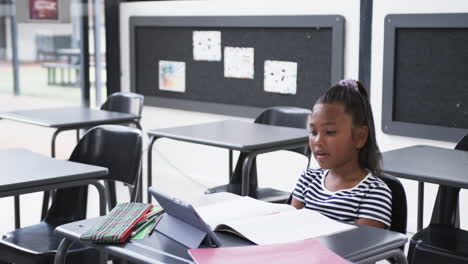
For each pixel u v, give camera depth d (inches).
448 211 104.7
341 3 159.6
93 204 175.3
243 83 184.4
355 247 53.6
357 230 57.9
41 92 210.1
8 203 178.9
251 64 181.5
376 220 65.1
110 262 123.5
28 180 85.5
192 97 199.0
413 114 148.7
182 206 53.9
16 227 114.2
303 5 167.3
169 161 210.1
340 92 67.1
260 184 184.2
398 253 56.3
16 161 99.2
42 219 111.6
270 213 61.3
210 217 60.0
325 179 70.5
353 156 67.7
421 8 143.6
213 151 196.5
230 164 144.2
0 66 202.4
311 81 168.4
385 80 151.4
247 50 181.9
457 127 142.1
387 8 149.3
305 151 127.5
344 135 66.1
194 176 203.2
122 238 55.8
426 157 103.6
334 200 67.5
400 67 149.3
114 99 169.3
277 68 175.3
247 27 180.2
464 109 140.6
